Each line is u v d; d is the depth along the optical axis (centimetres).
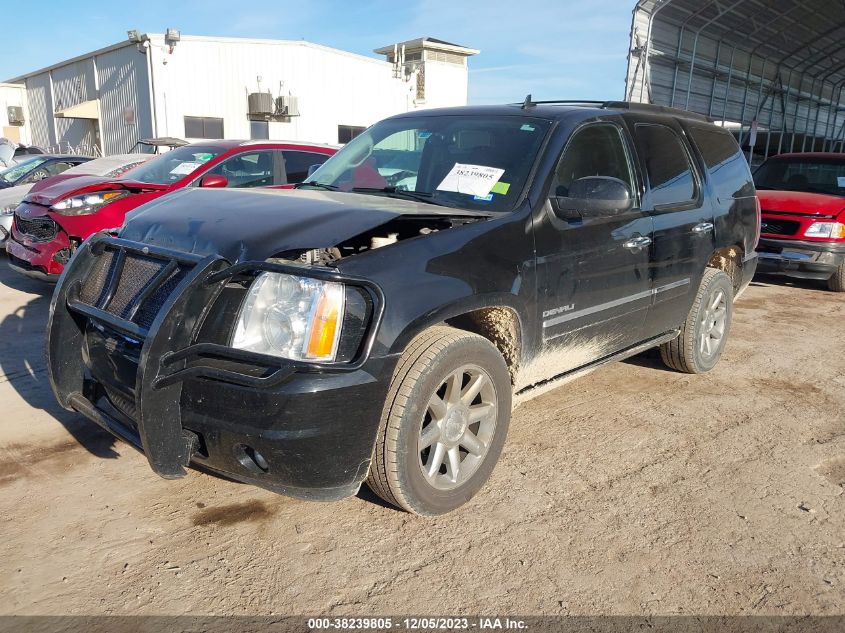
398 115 464
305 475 264
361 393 263
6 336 576
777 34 2034
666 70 1825
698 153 493
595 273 375
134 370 285
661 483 356
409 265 285
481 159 376
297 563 280
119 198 680
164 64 2075
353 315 264
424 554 288
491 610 256
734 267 553
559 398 472
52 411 421
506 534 304
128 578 268
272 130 2242
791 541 306
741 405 469
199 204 332
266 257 270
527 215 340
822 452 399
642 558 290
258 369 255
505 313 332
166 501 324
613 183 343
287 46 2197
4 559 277
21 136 3100
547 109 408
